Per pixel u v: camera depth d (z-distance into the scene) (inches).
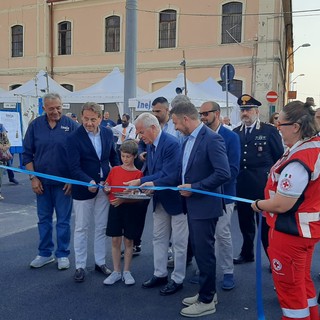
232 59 797.2
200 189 129.1
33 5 991.0
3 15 1036.5
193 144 136.6
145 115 153.6
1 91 819.4
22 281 164.1
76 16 952.3
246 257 188.5
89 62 947.3
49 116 174.4
